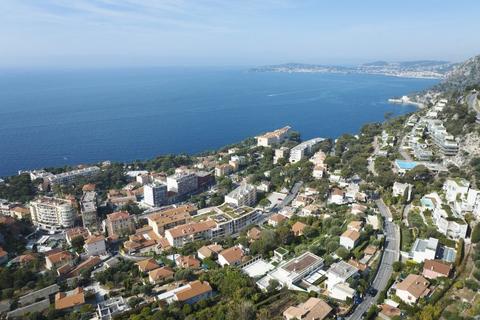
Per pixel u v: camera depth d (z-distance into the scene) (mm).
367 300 126250
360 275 138625
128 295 151375
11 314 141125
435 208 179750
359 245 162125
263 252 172375
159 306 135875
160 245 197625
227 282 143250
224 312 122500
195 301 138125
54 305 144625
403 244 161375
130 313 133000
